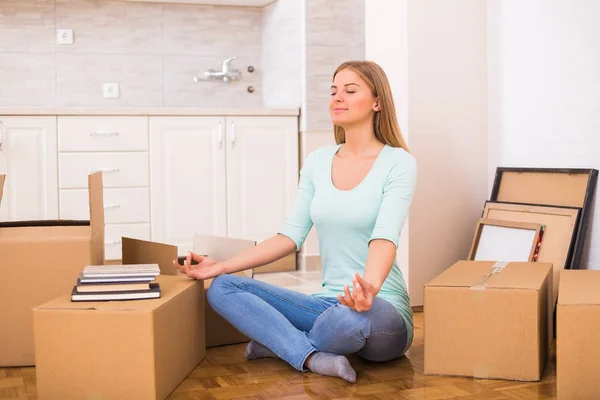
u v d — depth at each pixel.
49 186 4.51
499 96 3.60
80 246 2.50
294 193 4.86
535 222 3.24
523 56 3.44
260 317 2.43
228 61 5.27
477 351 2.33
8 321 2.49
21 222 2.69
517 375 2.30
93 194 2.55
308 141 4.80
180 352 2.31
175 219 4.70
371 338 2.32
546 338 2.52
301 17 4.75
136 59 5.25
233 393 2.21
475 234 3.46
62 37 5.12
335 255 2.51
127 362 2.07
